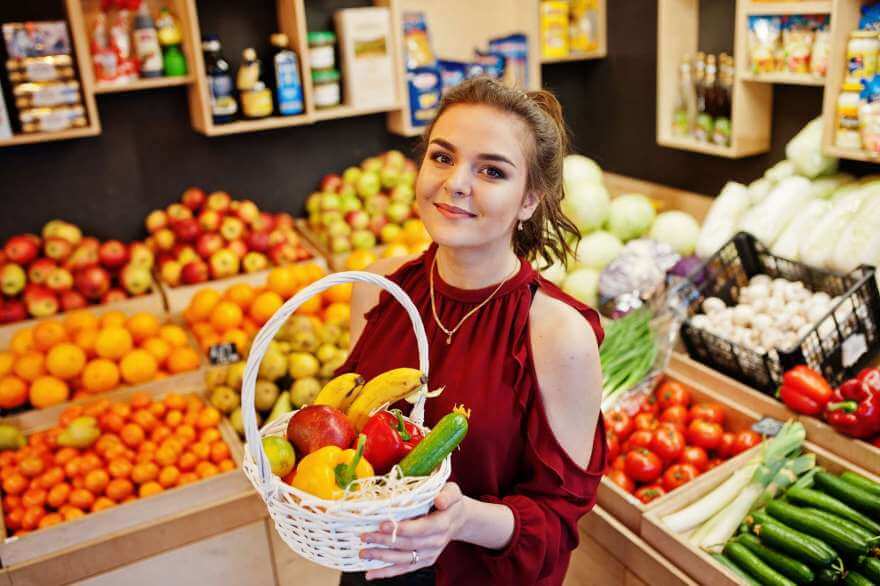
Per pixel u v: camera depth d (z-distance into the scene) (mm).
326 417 1226
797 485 2043
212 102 3156
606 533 2082
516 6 3809
